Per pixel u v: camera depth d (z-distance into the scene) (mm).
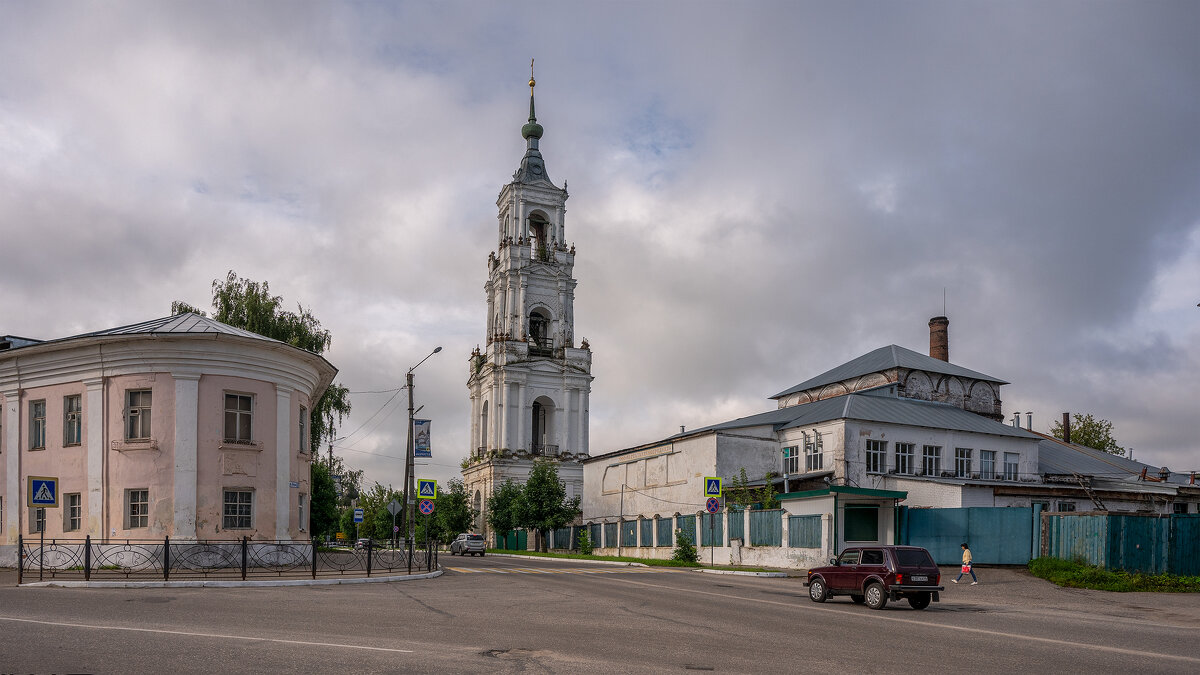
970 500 40344
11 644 11742
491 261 85875
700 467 50375
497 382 79000
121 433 29484
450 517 77438
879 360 60125
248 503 30719
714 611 18891
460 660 11352
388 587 24469
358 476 67812
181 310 51375
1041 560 31625
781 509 38719
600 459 63312
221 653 11352
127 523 29047
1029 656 12820
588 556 53750
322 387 39406
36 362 31094
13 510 30953
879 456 47844
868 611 19953
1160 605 22969
